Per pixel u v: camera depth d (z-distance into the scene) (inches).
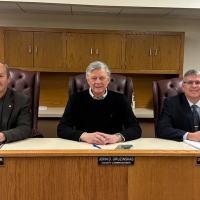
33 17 122.6
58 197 44.5
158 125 67.7
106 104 69.4
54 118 112.7
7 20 121.8
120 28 126.6
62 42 113.7
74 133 59.2
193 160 45.0
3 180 43.7
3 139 54.8
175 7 102.7
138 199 45.4
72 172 44.3
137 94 132.7
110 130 70.6
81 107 69.6
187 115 68.0
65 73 129.5
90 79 65.1
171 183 45.3
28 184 44.0
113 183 44.8
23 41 112.3
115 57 116.2
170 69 118.7
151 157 44.6
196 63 132.8
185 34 129.8
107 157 44.2
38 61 113.9
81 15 123.7
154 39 116.5
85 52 115.1
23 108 64.5
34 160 43.6
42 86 129.4
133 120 68.1
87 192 44.8
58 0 99.3
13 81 83.7
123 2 101.3
